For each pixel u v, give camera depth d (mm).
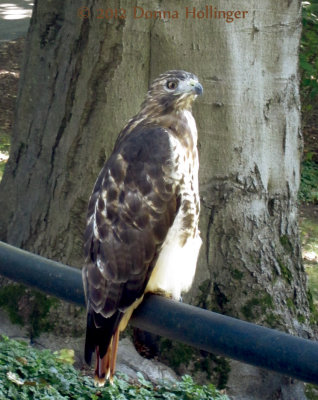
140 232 5961
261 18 10328
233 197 10570
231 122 10359
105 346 5238
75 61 10562
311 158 21125
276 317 10664
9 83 26125
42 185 11156
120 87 10227
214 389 9680
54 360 9789
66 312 10859
